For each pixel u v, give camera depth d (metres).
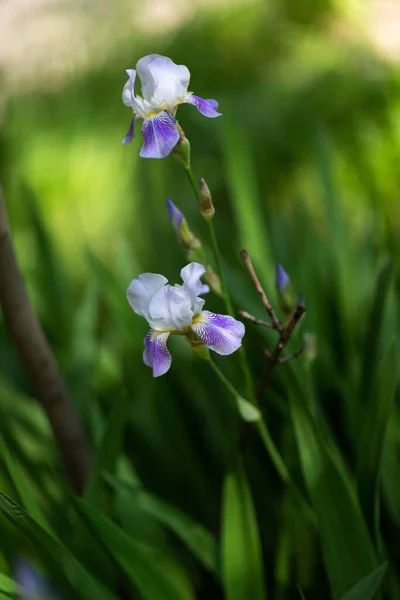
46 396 1.25
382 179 2.15
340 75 3.38
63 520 1.32
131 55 4.32
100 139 3.30
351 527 1.14
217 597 1.32
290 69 3.69
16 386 1.48
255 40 4.11
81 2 5.09
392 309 1.36
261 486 1.34
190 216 2.50
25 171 2.70
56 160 3.12
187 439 1.39
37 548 1.11
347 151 2.55
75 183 2.99
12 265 1.19
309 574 1.25
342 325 1.42
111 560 1.17
